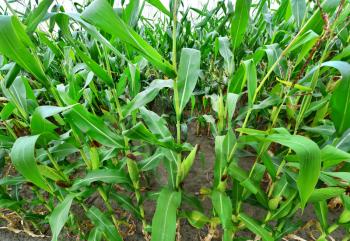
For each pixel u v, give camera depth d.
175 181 0.86
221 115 0.98
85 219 1.25
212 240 1.14
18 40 0.50
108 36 0.92
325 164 0.64
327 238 1.13
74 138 0.79
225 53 1.04
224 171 0.78
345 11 0.71
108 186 0.95
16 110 0.86
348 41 0.98
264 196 0.85
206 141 1.84
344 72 0.52
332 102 0.58
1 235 1.21
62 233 1.20
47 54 0.89
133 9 0.75
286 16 1.29
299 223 0.94
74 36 1.21
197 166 1.59
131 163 0.83
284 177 0.87
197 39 1.99
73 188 0.80
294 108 1.07
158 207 0.67
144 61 1.20
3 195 1.02
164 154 0.87
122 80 0.93
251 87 0.69
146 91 0.73
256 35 1.49
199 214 0.91
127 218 1.26
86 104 1.14
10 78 0.60
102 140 0.74
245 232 1.16
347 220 0.76
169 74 0.59
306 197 0.47
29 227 1.23
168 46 1.63
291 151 0.85
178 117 0.70
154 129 0.81
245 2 0.81
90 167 0.89
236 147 0.74
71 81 0.88
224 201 0.76
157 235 0.62
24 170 0.53
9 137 0.82
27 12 1.00
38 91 1.29
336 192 0.67
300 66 1.01
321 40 0.55
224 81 1.44
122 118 0.79
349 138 0.68
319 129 0.94
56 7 0.87
